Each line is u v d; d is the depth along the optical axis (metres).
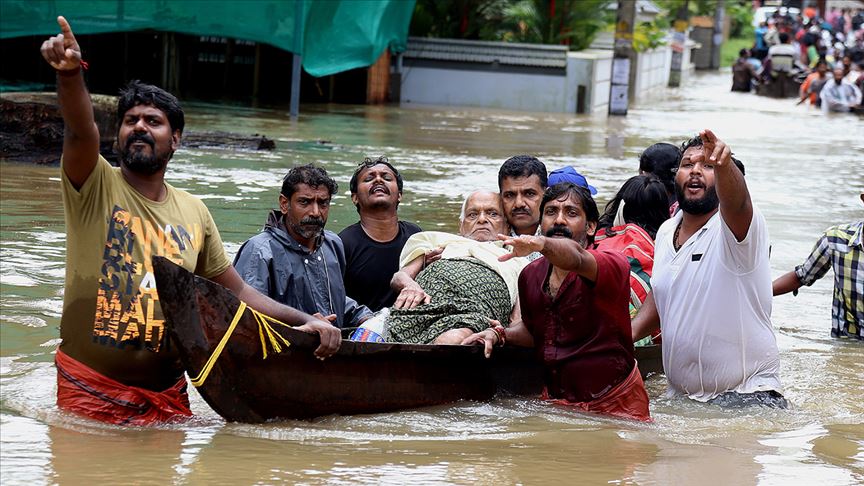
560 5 39.88
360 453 7.35
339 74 36.56
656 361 10.41
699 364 9.32
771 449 7.94
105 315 7.64
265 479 6.66
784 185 21.66
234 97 35.12
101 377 7.72
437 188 18.55
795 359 10.70
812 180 22.53
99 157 7.66
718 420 8.76
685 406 9.20
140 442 7.27
